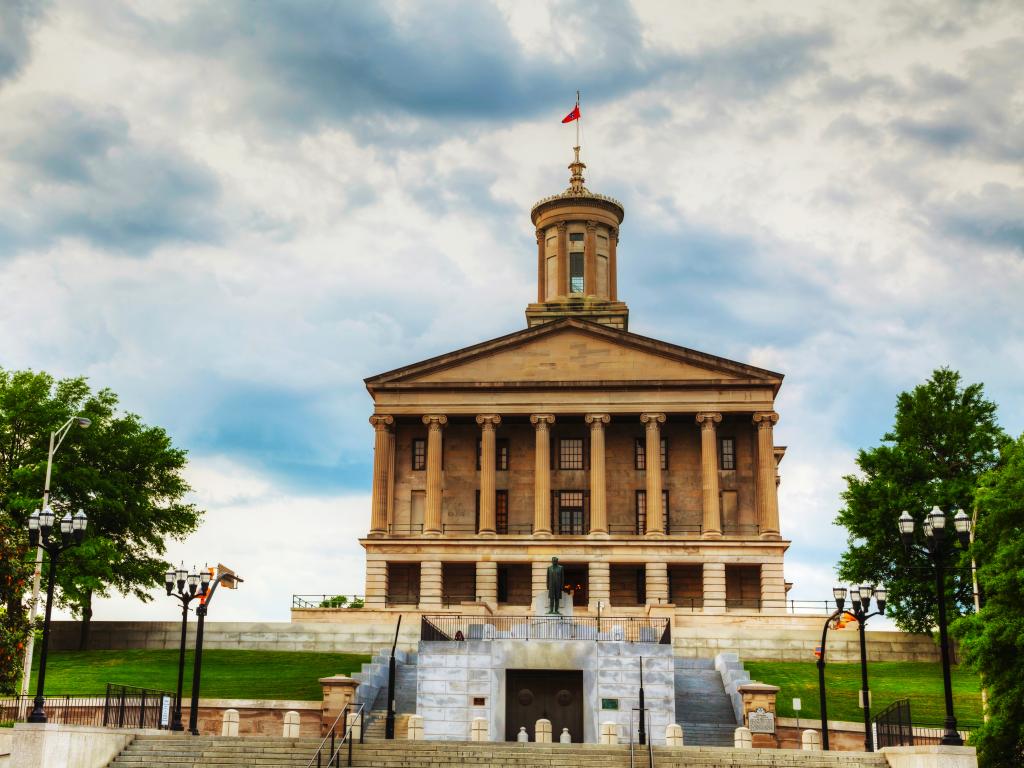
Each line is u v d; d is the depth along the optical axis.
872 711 53.41
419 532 90.12
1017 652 40.88
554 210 103.94
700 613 79.81
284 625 70.31
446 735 52.81
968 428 70.81
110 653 68.62
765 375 87.69
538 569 85.19
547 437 88.25
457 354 89.56
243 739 40.69
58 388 75.69
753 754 39.31
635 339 88.94
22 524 69.81
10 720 44.84
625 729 52.19
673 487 90.31
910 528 37.66
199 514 79.00
